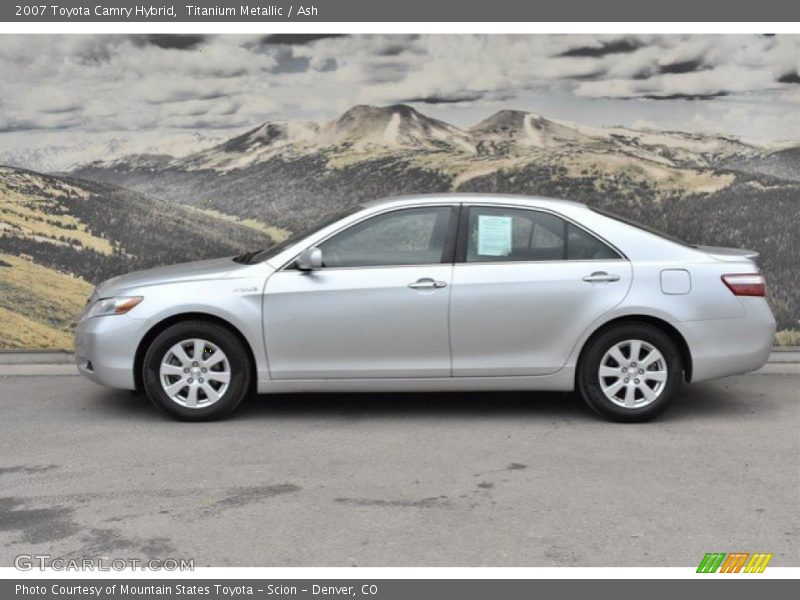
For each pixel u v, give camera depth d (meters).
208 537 4.70
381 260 6.60
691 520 4.87
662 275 6.55
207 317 6.66
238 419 6.84
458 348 6.55
